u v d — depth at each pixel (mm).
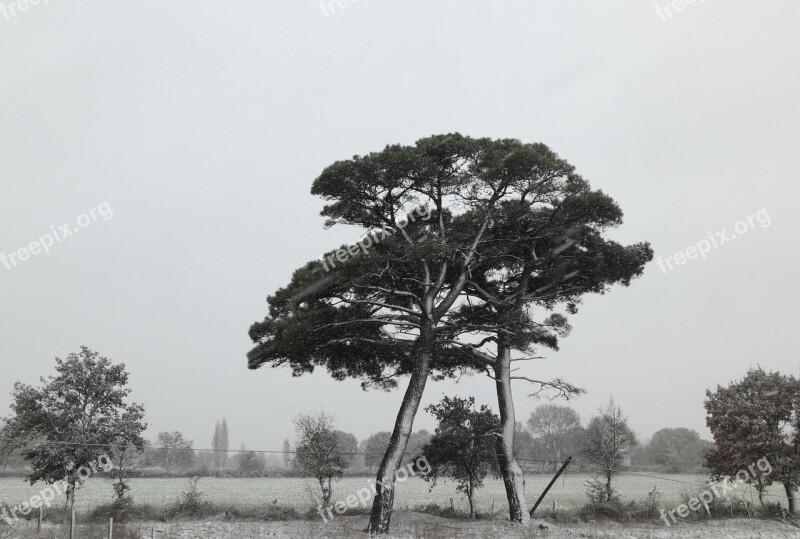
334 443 32344
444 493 51906
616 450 35625
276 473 66625
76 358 31125
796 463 31719
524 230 28719
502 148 27469
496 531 26781
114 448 30438
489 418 32969
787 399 32938
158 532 25172
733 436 33531
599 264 28531
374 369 31656
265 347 25875
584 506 34000
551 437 77750
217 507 33594
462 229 28469
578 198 26484
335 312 25906
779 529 29125
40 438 30328
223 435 77750
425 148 25859
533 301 31141
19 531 25125
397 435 26266
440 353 31125
